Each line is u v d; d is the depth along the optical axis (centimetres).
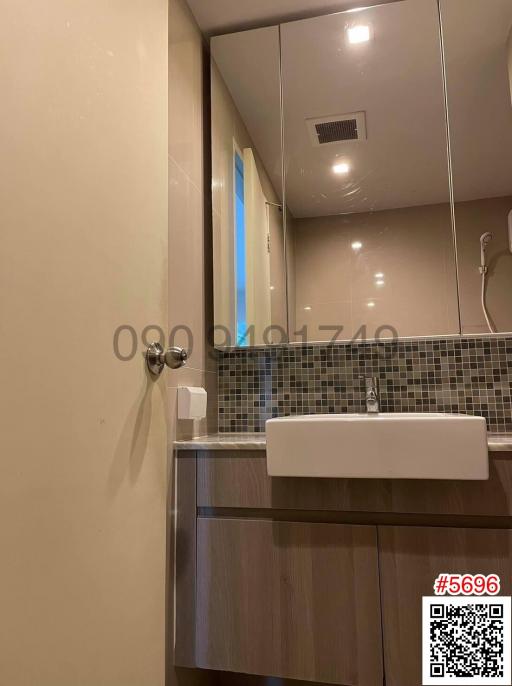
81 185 77
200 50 181
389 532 119
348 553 121
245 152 182
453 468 110
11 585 59
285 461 119
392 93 174
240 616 126
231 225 180
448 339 167
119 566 82
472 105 169
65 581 69
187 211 159
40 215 67
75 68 77
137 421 91
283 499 126
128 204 91
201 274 170
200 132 176
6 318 60
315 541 123
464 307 164
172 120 150
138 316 93
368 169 175
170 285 143
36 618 63
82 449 75
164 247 105
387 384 169
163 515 98
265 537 126
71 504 71
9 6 63
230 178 182
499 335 161
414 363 168
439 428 111
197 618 128
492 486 116
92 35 82
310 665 120
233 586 127
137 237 94
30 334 64
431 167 171
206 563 130
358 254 173
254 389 179
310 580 122
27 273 64
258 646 124
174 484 134
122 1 92
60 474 69
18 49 64
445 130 170
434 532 117
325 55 178
